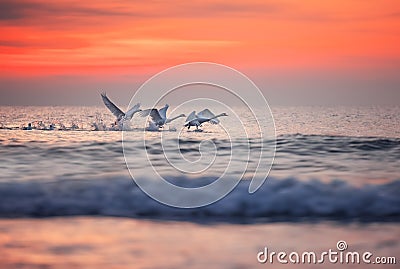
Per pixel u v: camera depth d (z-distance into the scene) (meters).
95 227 11.22
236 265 9.16
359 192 13.16
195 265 9.14
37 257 9.49
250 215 12.23
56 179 14.30
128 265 9.14
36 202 12.84
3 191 13.35
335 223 11.54
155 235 10.67
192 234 10.79
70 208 12.58
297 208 12.52
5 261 9.31
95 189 13.55
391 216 12.00
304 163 17.44
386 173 15.38
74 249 9.88
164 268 9.00
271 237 10.58
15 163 16.92
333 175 14.90
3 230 11.00
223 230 11.06
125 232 10.90
